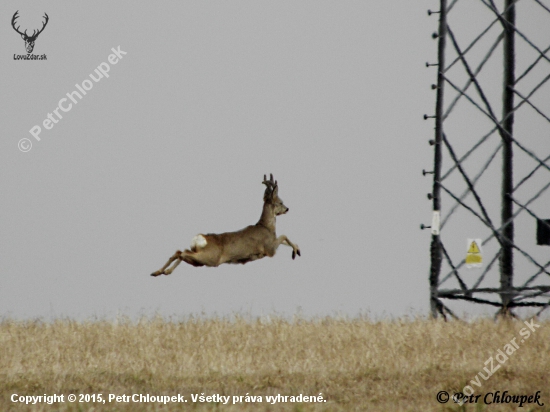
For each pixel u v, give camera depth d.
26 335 51.84
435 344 49.47
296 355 47.50
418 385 41.66
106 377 43.75
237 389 41.59
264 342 50.84
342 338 51.16
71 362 45.97
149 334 52.19
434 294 61.12
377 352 47.62
